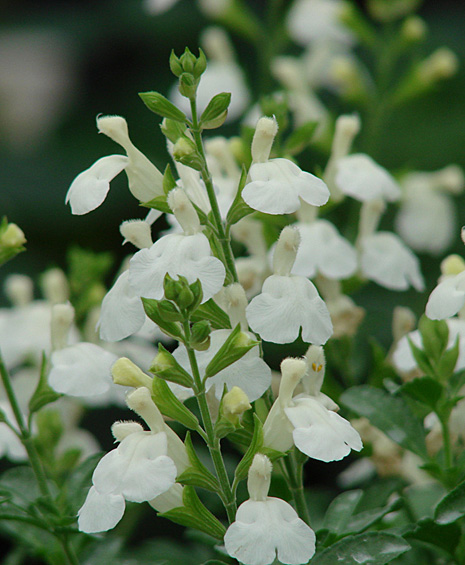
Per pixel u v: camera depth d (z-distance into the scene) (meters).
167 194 0.47
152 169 0.49
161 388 0.46
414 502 0.55
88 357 0.51
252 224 0.55
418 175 0.75
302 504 0.49
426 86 0.75
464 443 0.54
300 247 0.53
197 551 0.58
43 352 0.51
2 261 0.52
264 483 0.46
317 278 0.56
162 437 0.46
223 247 0.48
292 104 0.73
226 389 0.46
